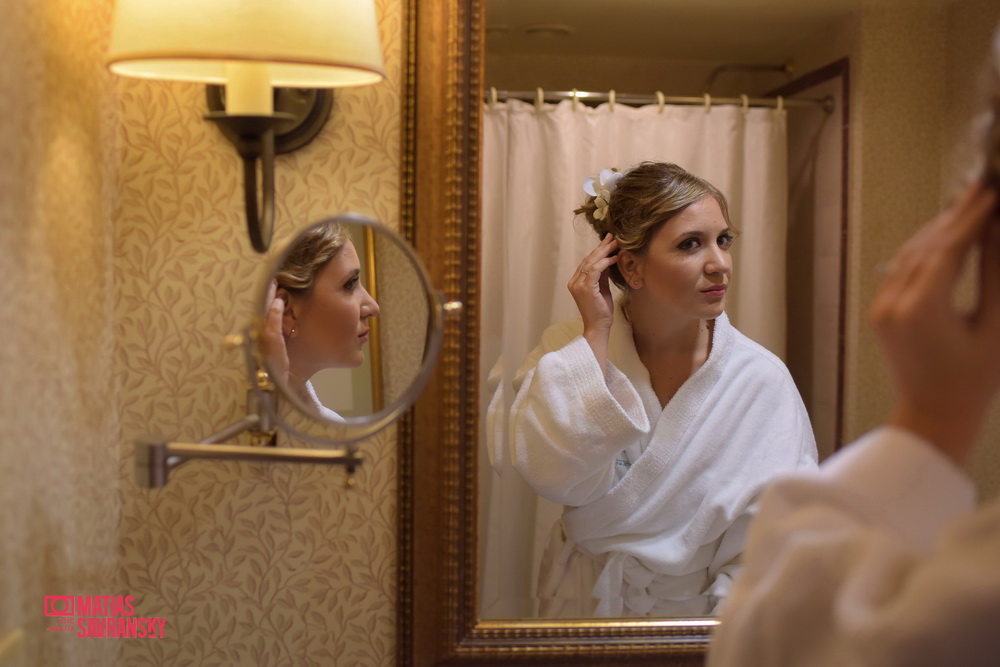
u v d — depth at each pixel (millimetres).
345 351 928
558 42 1077
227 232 1051
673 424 1113
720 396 1117
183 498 1069
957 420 490
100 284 983
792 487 535
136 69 927
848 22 1104
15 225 723
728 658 514
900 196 1113
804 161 1114
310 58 881
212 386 1059
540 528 1094
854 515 500
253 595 1082
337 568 1085
